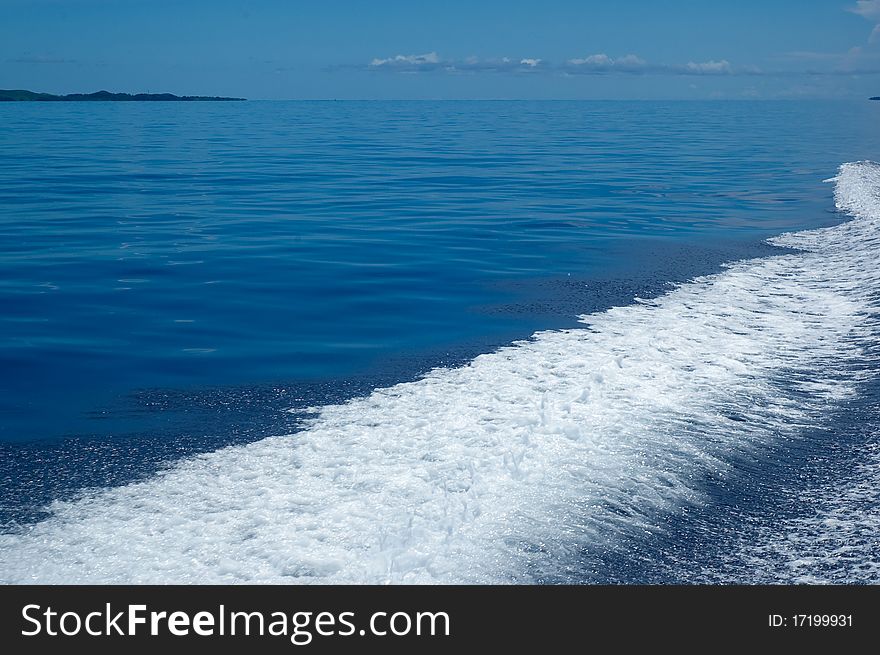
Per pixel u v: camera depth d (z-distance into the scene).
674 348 9.07
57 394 7.87
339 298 11.62
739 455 6.45
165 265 13.42
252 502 5.55
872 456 6.42
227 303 11.28
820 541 5.28
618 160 33.88
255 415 7.27
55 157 32.47
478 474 5.95
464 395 7.61
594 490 5.82
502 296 11.75
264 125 63.59
